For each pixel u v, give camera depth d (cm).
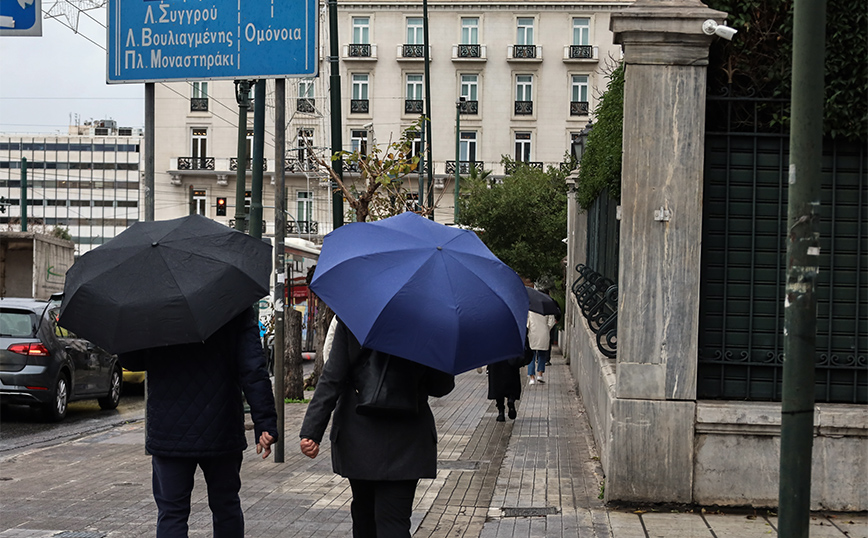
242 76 994
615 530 668
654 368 735
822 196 754
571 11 5922
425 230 498
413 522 721
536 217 4262
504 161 5500
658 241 739
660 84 739
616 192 1122
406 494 489
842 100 736
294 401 1711
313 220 5866
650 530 669
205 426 496
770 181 759
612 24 734
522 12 5928
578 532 665
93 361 1546
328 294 470
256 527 697
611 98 1148
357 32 5997
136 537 656
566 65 5953
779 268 758
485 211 4284
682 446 730
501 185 4434
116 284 493
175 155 6094
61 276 3036
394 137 5975
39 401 1371
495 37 5953
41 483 868
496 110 5975
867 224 752
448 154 5978
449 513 757
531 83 5969
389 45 5972
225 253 514
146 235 524
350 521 720
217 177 6072
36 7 695
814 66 437
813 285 438
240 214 1423
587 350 1381
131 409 1659
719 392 758
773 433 722
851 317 751
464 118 5978
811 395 441
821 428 711
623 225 741
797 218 439
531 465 973
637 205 741
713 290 759
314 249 3341
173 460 500
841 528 671
